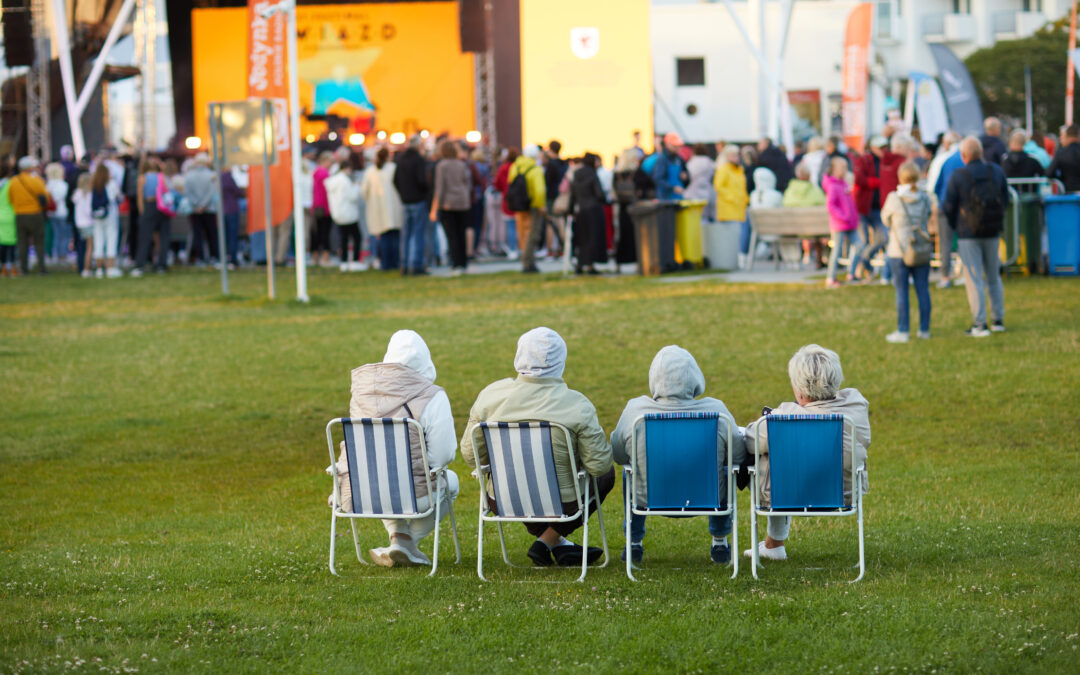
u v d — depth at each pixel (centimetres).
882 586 1007
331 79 6575
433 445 1122
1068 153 3125
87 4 6066
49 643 897
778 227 3475
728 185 3603
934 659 826
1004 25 10600
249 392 2089
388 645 894
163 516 1373
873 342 2250
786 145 4997
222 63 6619
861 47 4897
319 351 2434
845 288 2973
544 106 6034
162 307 3203
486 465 1111
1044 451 1525
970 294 2253
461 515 1362
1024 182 3066
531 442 1049
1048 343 2145
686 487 1048
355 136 6325
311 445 1734
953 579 1019
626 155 3619
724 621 923
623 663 849
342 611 984
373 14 6531
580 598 1006
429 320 2780
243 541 1248
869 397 1858
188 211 4409
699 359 2188
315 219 4469
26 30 5641
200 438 1780
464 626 930
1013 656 827
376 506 1092
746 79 8575
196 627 938
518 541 1259
